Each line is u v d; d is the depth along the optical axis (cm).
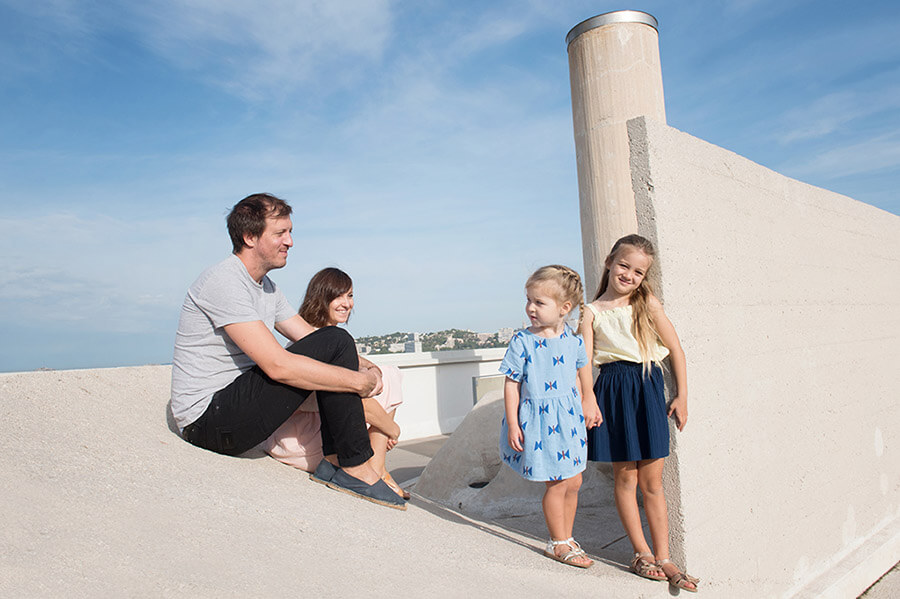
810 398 438
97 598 171
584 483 499
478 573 263
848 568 434
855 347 508
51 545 189
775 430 395
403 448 966
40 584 169
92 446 272
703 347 339
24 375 338
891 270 594
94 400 337
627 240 313
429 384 1130
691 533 314
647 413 304
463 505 498
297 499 282
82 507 219
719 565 332
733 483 351
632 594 288
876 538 489
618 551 379
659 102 528
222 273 294
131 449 280
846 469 472
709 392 340
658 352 310
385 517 297
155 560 198
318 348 299
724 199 372
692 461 321
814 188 479
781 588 380
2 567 171
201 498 253
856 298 521
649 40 523
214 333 301
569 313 311
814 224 471
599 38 520
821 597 393
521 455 310
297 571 217
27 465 238
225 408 293
